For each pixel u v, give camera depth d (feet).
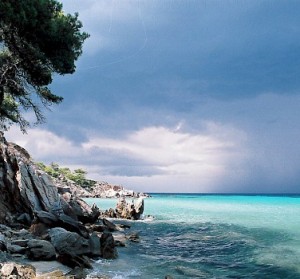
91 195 529.04
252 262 72.28
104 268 60.29
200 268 65.62
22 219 101.09
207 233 121.49
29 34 96.22
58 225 86.94
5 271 45.34
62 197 131.54
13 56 104.12
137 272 59.26
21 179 110.42
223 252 84.12
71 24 105.40
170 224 151.43
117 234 107.76
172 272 60.90
